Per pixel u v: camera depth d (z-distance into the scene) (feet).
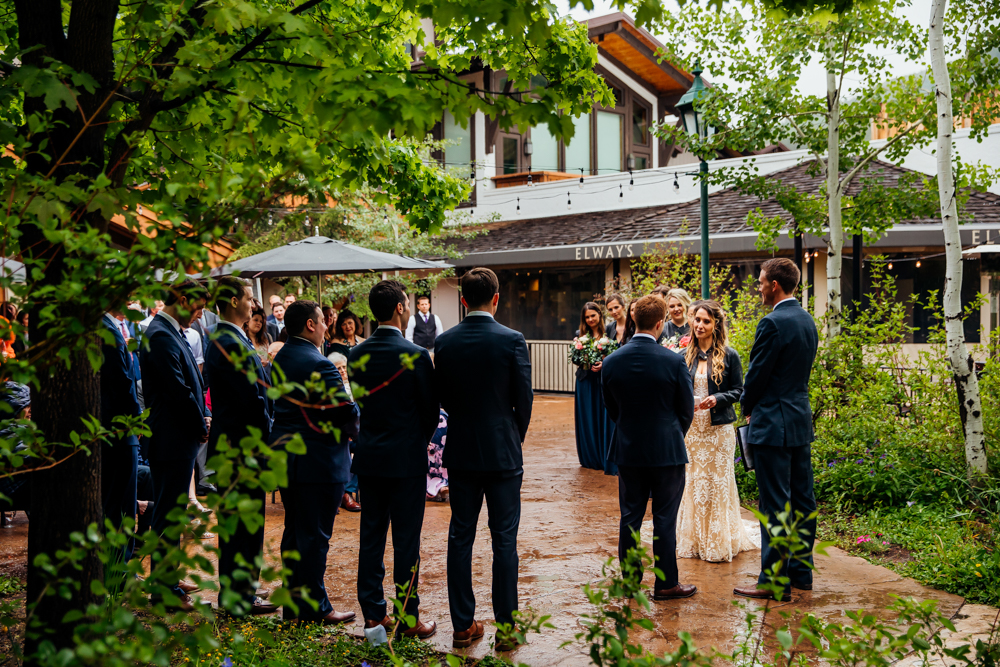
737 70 28.53
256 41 9.89
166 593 6.07
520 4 8.86
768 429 15.14
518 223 62.03
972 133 27.14
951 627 8.54
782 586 7.71
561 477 27.43
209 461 6.38
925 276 39.96
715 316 18.07
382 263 25.61
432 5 8.98
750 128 28.32
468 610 13.28
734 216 45.32
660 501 15.20
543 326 56.29
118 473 15.10
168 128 11.50
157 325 14.98
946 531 18.19
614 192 58.29
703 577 16.69
